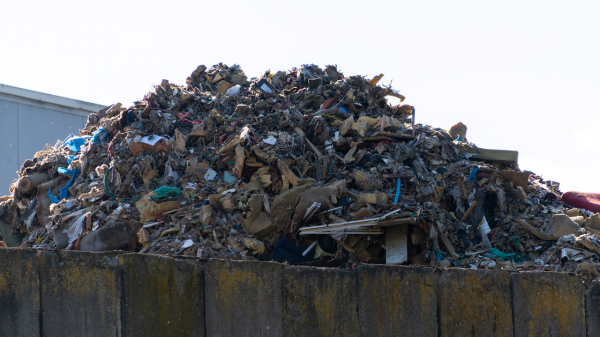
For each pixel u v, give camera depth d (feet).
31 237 35.27
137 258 20.54
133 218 32.14
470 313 20.22
